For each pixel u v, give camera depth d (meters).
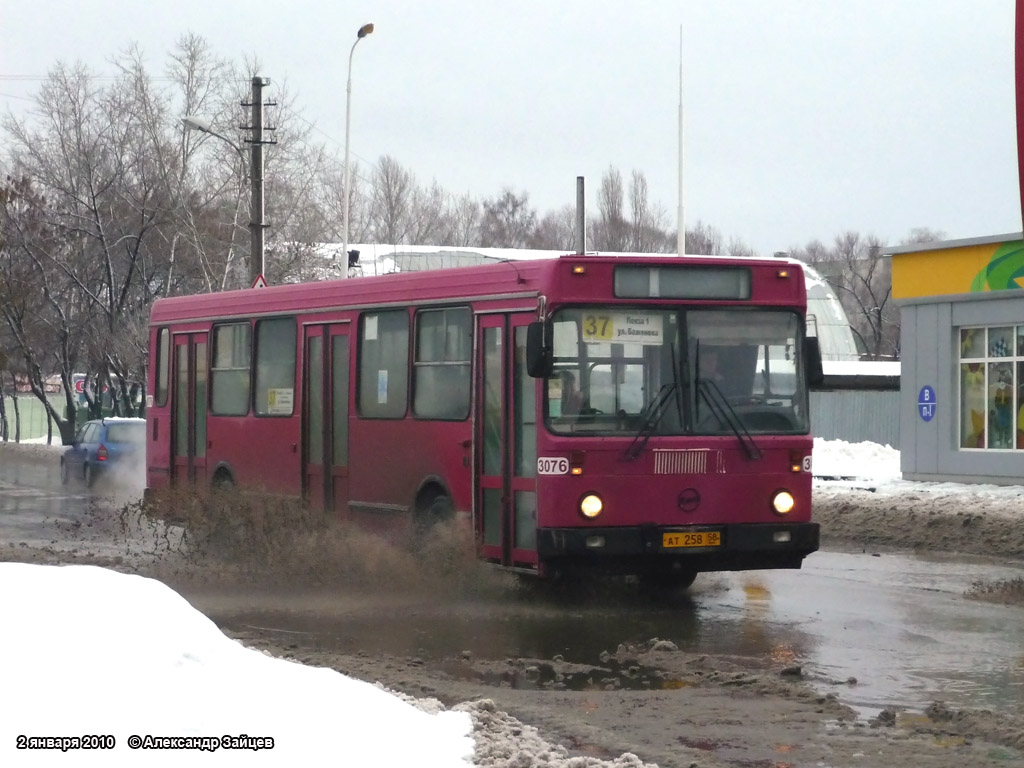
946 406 32.09
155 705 6.91
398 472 16.94
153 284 59.44
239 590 16.14
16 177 56.97
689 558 14.48
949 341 32.09
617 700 10.09
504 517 14.95
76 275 57.81
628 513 14.19
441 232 83.88
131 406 58.25
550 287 14.18
